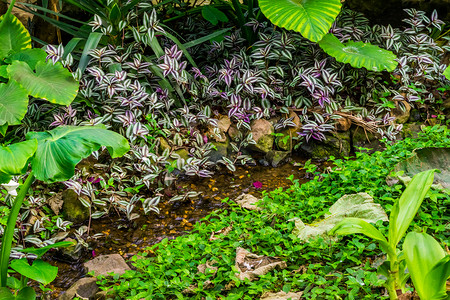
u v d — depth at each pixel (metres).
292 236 3.35
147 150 4.40
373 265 3.12
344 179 3.96
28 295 2.81
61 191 4.34
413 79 5.66
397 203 2.62
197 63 6.16
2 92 4.08
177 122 4.81
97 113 4.91
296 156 5.20
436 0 6.50
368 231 2.62
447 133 4.75
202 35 6.44
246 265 3.23
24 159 2.63
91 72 4.71
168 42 6.20
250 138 4.99
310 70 5.20
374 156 4.54
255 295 3.04
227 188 4.66
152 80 5.23
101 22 4.98
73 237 3.95
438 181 3.92
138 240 3.98
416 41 5.55
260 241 3.58
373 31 5.82
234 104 5.03
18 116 3.98
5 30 5.00
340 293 2.82
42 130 4.90
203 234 3.76
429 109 5.61
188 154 4.80
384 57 5.02
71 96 4.34
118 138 3.00
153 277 3.24
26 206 4.05
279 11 4.91
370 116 5.19
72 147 2.77
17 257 3.60
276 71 5.26
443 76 5.66
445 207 3.59
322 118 5.04
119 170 4.41
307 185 4.14
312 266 3.09
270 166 5.04
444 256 2.46
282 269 3.21
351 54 5.03
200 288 3.02
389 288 2.70
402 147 4.55
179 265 3.33
